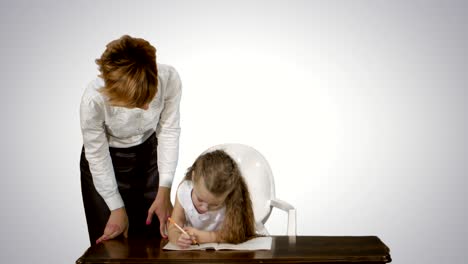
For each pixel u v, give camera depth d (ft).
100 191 8.77
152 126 9.05
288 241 7.45
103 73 7.07
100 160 8.71
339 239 7.48
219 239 7.49
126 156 9.37
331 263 6.70
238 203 7.55
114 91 6.98
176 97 8.96
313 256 6.77
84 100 8.16
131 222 9.74
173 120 9.18
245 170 9.27
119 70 6.92
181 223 8.06
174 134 9.26
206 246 7.32
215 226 8.09
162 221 9.03
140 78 6.96
